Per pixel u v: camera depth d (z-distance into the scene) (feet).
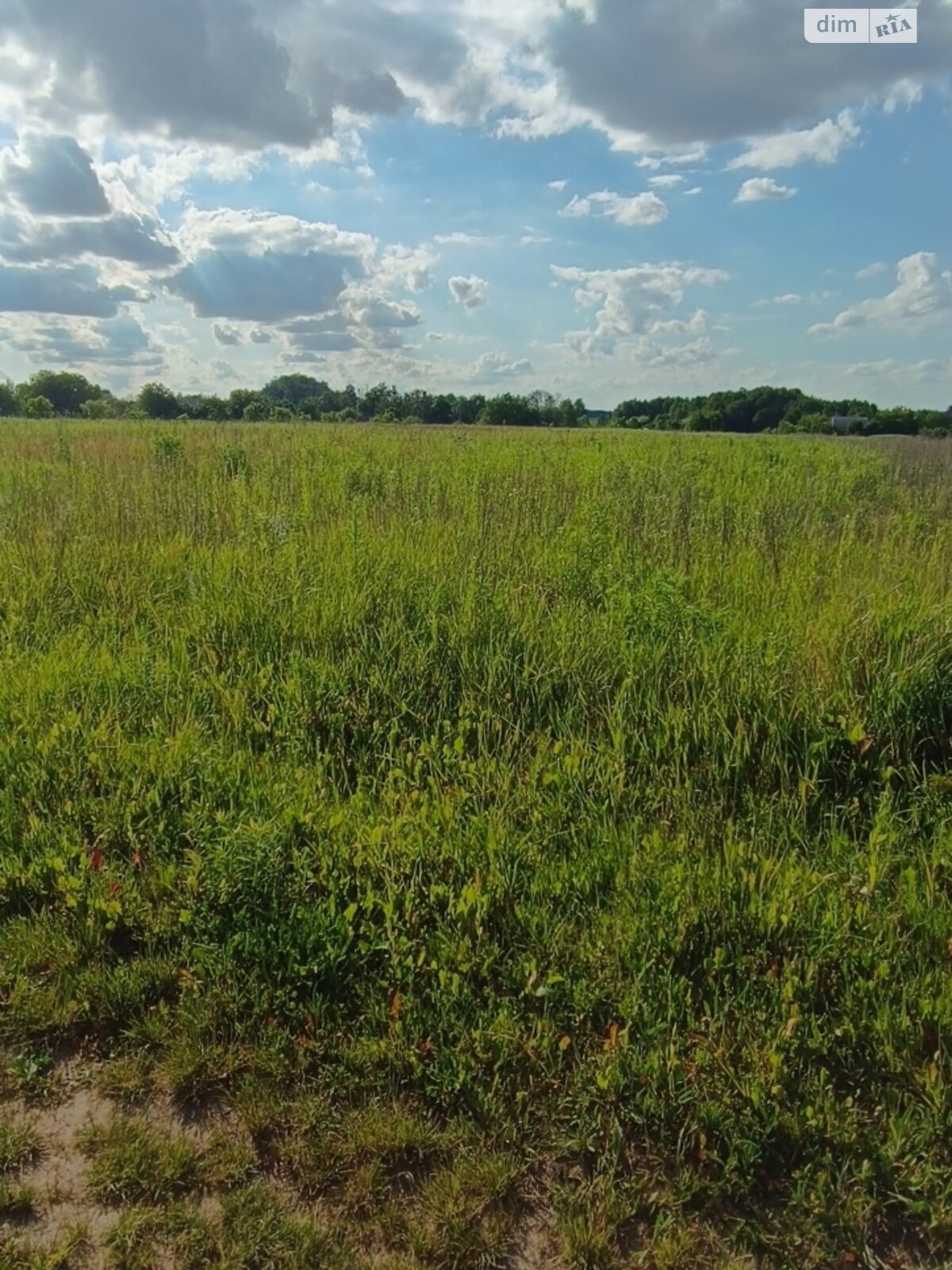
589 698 13.58
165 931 9.11
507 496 26.61
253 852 9.55
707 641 13.99
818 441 76.54
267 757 12.30
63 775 11.62
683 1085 7.32
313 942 8.66
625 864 9.89
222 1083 7.54
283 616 16.06
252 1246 6.13
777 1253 6.23
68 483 30.76
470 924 9.01
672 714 12.44
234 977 8.50
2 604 17.72
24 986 8.40
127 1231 6.20
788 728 12.17
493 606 15.65
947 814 11.03
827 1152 6.86
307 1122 7.09
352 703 13.47
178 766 11.73
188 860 10.05
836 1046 7.72
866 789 11.60
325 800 11.31
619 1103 7.23
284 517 22.90
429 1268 6.08
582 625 15.19
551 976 8.21
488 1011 8.05
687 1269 6.13
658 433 98.84
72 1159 6.81
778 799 11.37
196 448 46.85
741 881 9.36
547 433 90.58
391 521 22.45
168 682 14.17
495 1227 6.34
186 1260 6.09
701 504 26.43
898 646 13.41
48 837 10.44
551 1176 6.74
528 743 12.65
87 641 16.06
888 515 25.20
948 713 12.65
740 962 8.48
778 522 23.34
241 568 18.58
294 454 42.80
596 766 11.87
